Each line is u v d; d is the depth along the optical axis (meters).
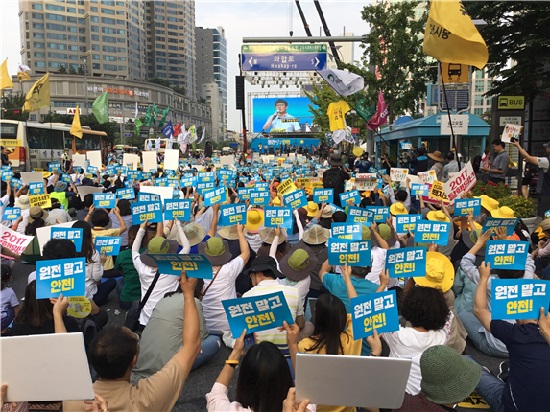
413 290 3.88
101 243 5.72
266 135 78.00
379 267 5.87
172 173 18.23
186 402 4.55
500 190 11.33
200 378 5.02
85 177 18.45
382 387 2.47
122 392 2.73
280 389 2.60
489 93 19.73
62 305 3.34
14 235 6.05
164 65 134.25
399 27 20.98
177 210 7.27
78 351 2.41
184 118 127.94
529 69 17.47
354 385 2.48
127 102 95.50
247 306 3.01
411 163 19.75
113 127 71.31
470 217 6.75
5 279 5.05
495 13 17.28
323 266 5.58
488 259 4.24
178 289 4.72
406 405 3.00
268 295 2.98
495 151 12.27
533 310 3.09
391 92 22.52
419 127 20.39
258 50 23.92
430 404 2.95
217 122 168.38
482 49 8.23
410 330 3.78
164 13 132.75
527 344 3.35
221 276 5.39
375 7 20.81
